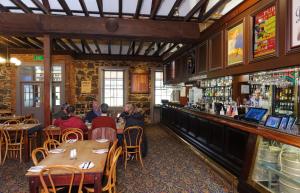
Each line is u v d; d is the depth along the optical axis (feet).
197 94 22.48
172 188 12.01
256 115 11.62
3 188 12.00
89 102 33.83
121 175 13.84
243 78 15.43
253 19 11.85
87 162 8.34
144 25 17.74
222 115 14.75
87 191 8.50
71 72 32.04
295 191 8.57
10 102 31.04
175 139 24.13
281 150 9.18
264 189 9.49
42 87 31.37
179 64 26.03
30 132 17.12
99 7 16.01
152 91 35.58
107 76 34.55
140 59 34.81
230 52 14.12
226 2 14.06
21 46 29.84
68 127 15.37
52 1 16.06
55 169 7.61
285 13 9.52
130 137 15.97
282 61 9.71
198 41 19.29
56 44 27.91
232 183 12.25
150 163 16.14
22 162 16.31
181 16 17.95
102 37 18.31
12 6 16.89
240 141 12.20
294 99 11.76
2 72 30.83
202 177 13.51
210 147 16.01
